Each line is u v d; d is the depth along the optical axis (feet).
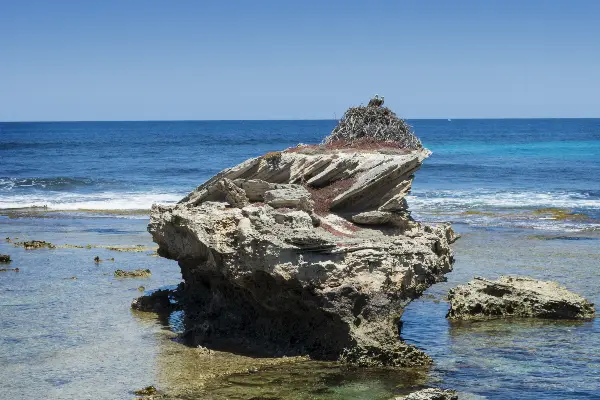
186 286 92.68
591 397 60.08
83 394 59.98
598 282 100.73
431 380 63.98
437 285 100.22
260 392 60.59
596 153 384.47
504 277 91.30
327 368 66.64
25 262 115.14
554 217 166.40
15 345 72.84
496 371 66.33
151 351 71.36
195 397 59.26
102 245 131.64
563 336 77.00
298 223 70.74
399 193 78.95
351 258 68.54
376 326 68.49
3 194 211.20
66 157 355.36
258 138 583.17
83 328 79.05
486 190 221.05
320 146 88.17
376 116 91.25
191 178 256.11
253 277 71.41
